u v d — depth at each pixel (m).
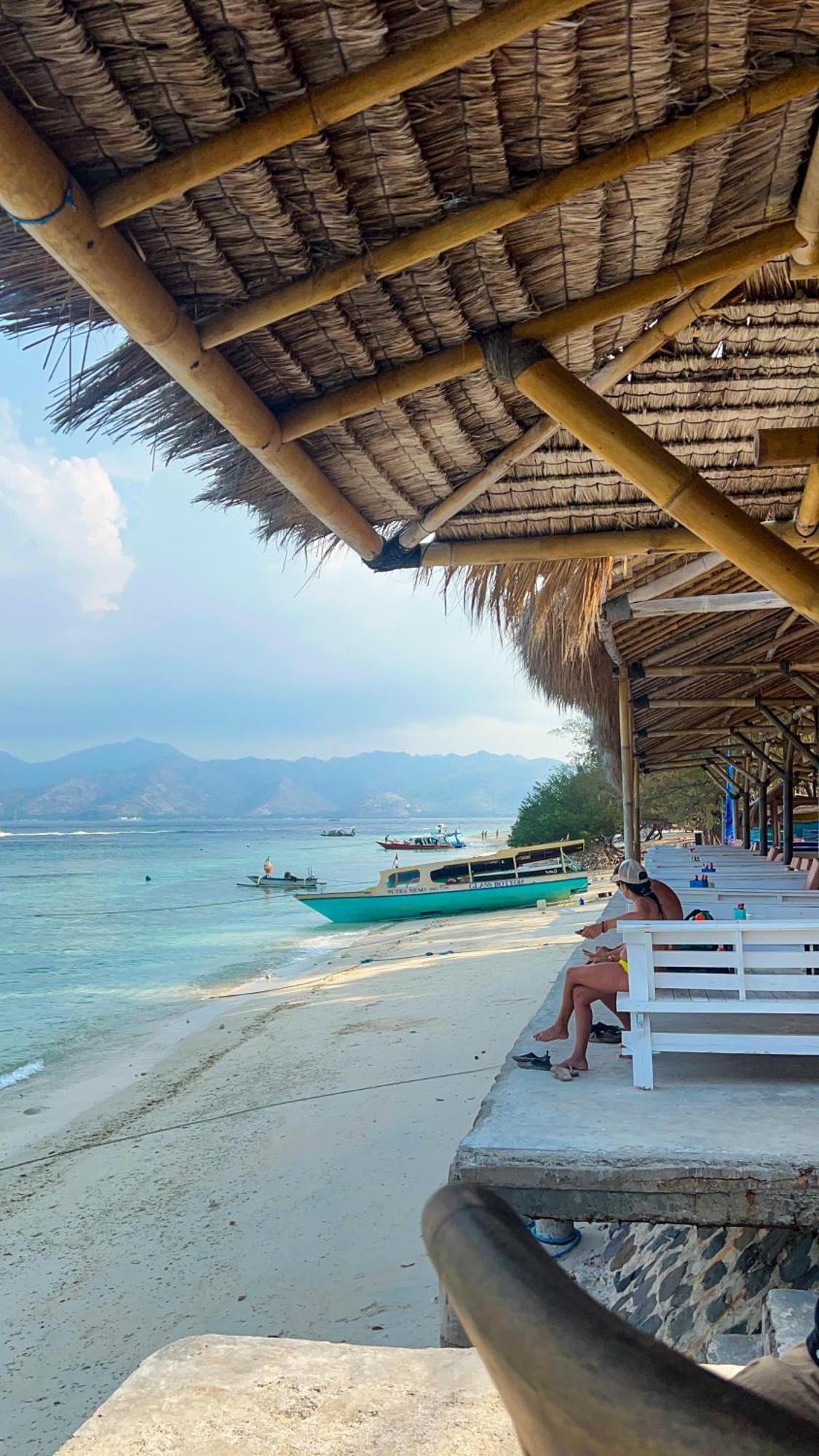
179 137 2.12
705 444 4.14
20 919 38.94
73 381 2.77
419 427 3.54
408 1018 15.06
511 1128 3.59
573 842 34.75
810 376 3.72
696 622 9.07
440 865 33.94
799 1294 2.71
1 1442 5.16
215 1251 7.26
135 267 2.30
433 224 2.56
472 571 4.80
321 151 2.28
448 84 2.22
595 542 4.50
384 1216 7.53
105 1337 6.20
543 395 3.02
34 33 1.84
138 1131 10.57
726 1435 0.63
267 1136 9.88
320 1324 6.03
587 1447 0.65
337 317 2.86
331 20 1.95
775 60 2.29
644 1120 3.66
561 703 11.40
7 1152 10.23
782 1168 3.19
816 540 4.78
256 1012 17.48
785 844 14.54
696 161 2.59
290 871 76.69
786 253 2.99
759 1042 4.00
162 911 41.84
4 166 1.91
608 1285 4.98
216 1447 2.20
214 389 2.75
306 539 4.19
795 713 14.12
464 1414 2.30
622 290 3.01
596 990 4.47
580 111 2.33
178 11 1.87
